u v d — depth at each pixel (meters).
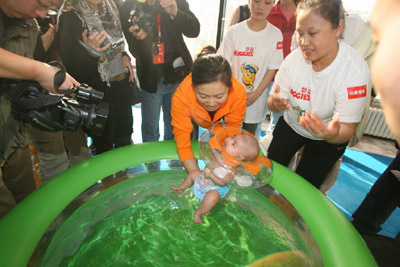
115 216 1.39
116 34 1.79
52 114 1.11
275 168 1.48
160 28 1.99
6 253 0.92
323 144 1.48
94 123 1.19
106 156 1.51
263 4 1.82
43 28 1.49
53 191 1.23
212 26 3.30
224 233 1.36
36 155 1.83
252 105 2.30
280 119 1.76
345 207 2.28
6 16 1.17
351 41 1.53
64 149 1.92
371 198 1.90
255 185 1.39
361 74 1.21
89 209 1.33
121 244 1.27
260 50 2.04
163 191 1.60
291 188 1.39
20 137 1.36
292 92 1.47
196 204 1.55
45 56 1.50
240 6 2.34
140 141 3.19
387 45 0.29
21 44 1.26
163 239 1.32
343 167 2.86
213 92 1.07
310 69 1.35
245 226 1.40
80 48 1.58
